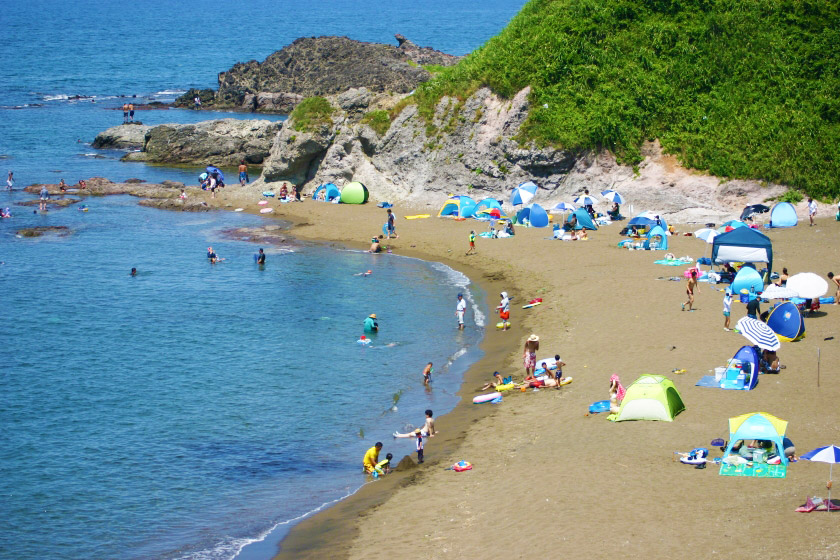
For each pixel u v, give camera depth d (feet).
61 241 212.64
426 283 176.35
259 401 118.83
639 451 92.02
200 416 114.01
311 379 127.03
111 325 152.15
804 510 75.31
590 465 89.71
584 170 227.40
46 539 83.82
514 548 74.33
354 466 99.55
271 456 102.53
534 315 150.10
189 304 164.25
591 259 179.32
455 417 111.55
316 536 82.79
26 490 93.76
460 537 78.23
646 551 70.90
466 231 212.02
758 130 220.84
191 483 95.76
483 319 152.56
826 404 100.42
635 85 233.35
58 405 117.29
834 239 185.06
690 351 121.90
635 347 126.00
